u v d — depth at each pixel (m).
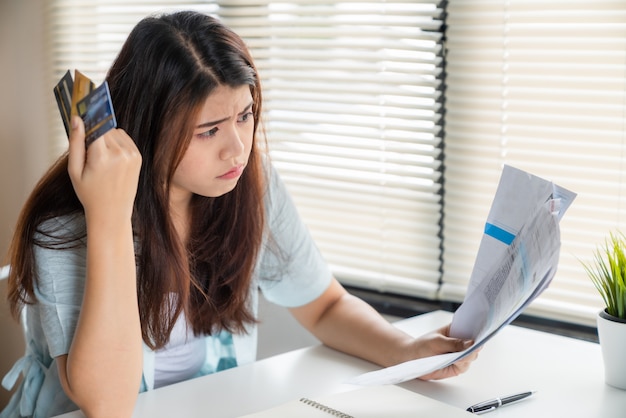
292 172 2.04
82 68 2.46
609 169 1.58
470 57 1.72
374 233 1.93
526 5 1.63
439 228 1.82
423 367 1.11
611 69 1.56
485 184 1.74
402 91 1.82
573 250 1.63
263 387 1.22
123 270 1.10
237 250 1.34
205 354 1.39
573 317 1.66
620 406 1.14
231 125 1.13
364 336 1.34
